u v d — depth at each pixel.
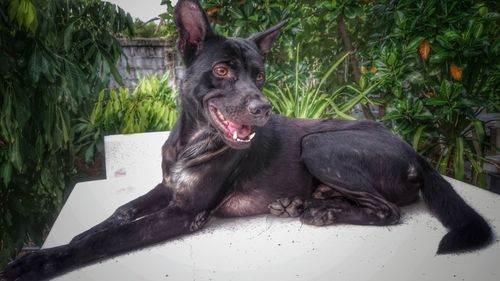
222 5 1.23
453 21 1.03
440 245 0.59
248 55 0.66
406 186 0.71
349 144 0.69
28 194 1.11
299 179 0.73
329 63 1.43
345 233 0.65
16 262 0.55
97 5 1.25
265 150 0.71
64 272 0.55
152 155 1.07
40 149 1.06
